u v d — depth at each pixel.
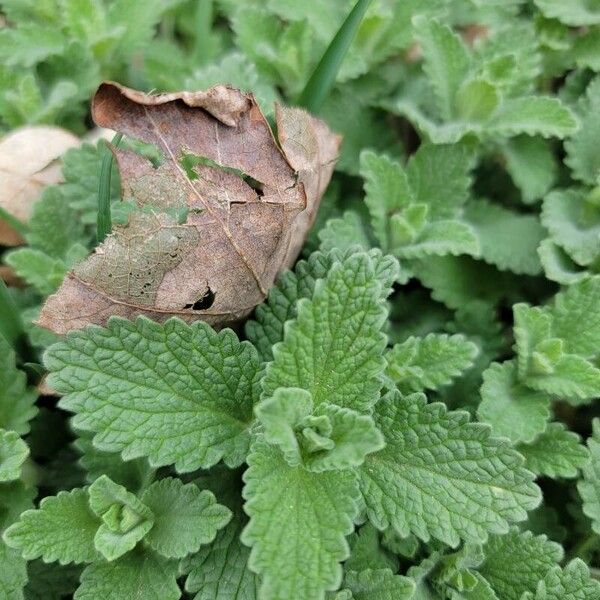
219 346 0.17
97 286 0.17
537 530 0.19
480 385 0.20
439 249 0.20
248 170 0.18
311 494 0.16
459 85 0.22
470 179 0.22
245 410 0.17
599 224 0.22
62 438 0.20
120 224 0.17
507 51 0.23
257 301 0.19
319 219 0.22
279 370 0.16
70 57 0.23
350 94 0.23
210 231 0.17
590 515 0.18
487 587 0.17
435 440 0.17
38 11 0.23
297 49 0.23
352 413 0.16
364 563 0.17
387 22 0.23
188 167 0.18
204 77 0.21
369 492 0.17
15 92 0.22
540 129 0.22
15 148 0.21
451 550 0.18
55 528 0.16
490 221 0.22
